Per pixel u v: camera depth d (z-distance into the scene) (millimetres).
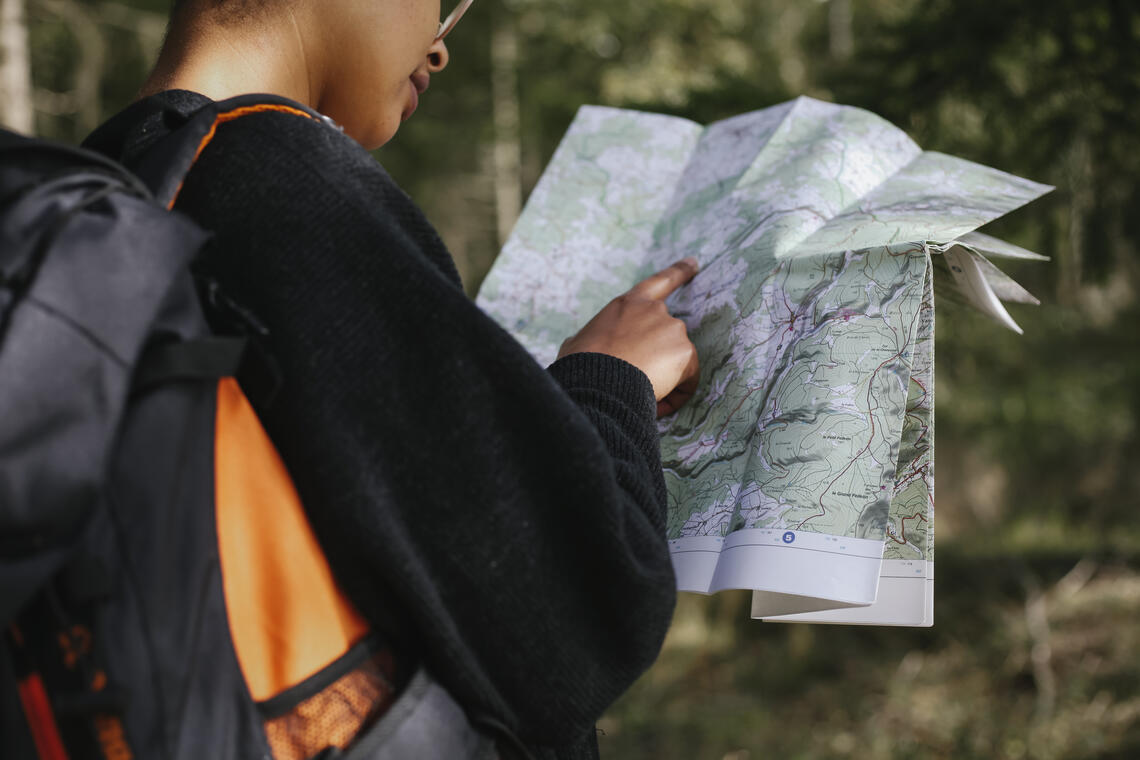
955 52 2598
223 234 639
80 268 523
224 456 602
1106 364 6531
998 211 906
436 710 611
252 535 601
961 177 1027
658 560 647
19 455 479
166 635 530
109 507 528
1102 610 7121
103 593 518
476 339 622
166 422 551
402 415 616
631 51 9305
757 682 6707
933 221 887
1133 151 2633
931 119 2703
